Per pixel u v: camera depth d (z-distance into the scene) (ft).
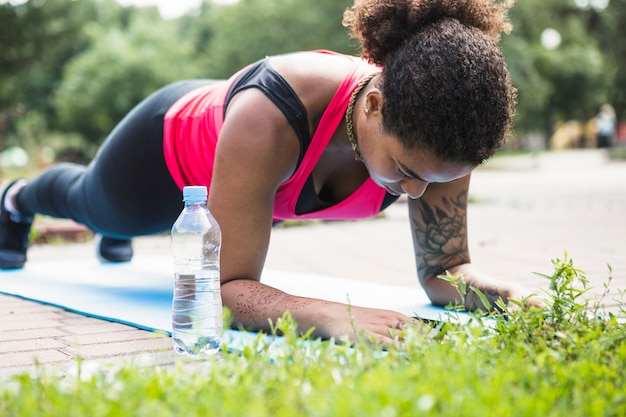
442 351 5.76
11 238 14.23
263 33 98.58
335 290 11.71
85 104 120.88
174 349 7.77
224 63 104.01
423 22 7.54
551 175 56.18
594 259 15.80
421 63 7.04
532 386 5.17
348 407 4.24
